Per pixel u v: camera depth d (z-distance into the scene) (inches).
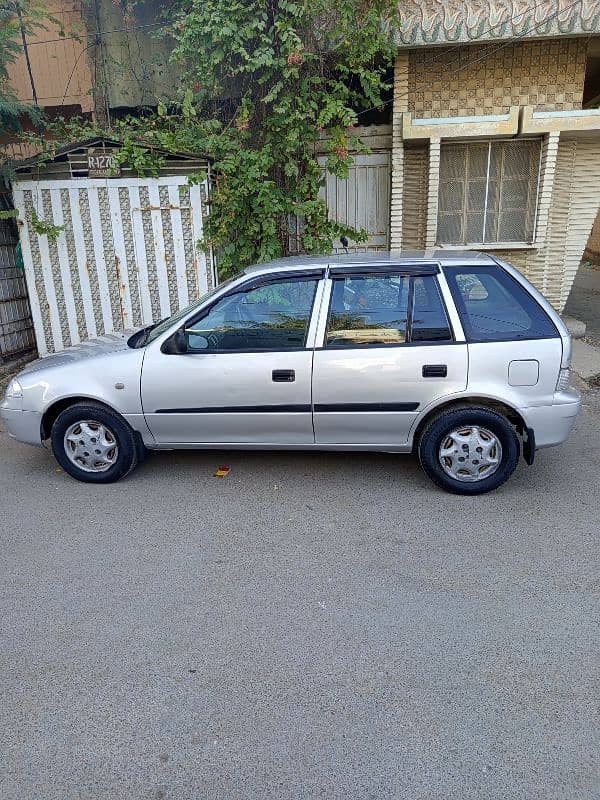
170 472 187.2
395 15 283.0
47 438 185.5
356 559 137.9
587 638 110.5
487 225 353.7
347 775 84.4
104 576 133.0
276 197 286.4
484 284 161.3
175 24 285.9
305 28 268.4
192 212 287.6
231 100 305.3
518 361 156.8
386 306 161.8
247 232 292.2
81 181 285.1
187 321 167.8
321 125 279.1
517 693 98.1
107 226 291.6
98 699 98.7
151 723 93.9
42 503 168.6
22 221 291.6
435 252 177.3
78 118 351.6
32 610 121.5
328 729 92.0
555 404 158.6
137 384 168.9
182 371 166.9
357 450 171.2
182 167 283.0
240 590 127.2
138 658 107.7
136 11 369.4
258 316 165.9
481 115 332.8
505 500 164.7
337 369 161.5
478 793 81.2
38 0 327.0
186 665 105.9
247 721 93.9
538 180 339.3
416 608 120.1
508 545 142.3
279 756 87.6
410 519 155.5
